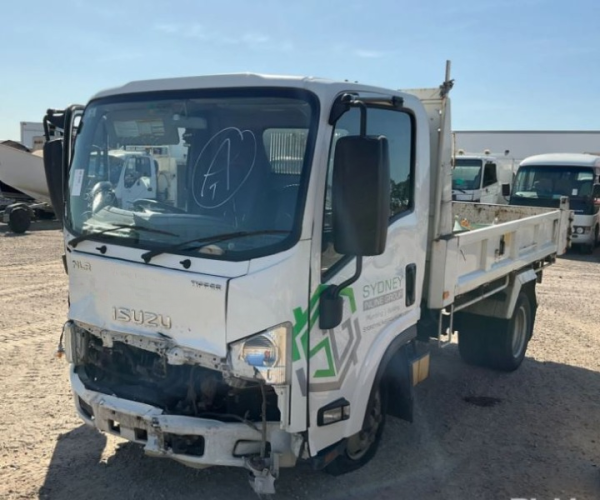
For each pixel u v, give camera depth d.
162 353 3.45
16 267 11.80
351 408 3.68
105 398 3.62
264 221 3.25
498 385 6.21
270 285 3.14
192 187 3.49
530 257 6.56
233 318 3.15
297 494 4.01
